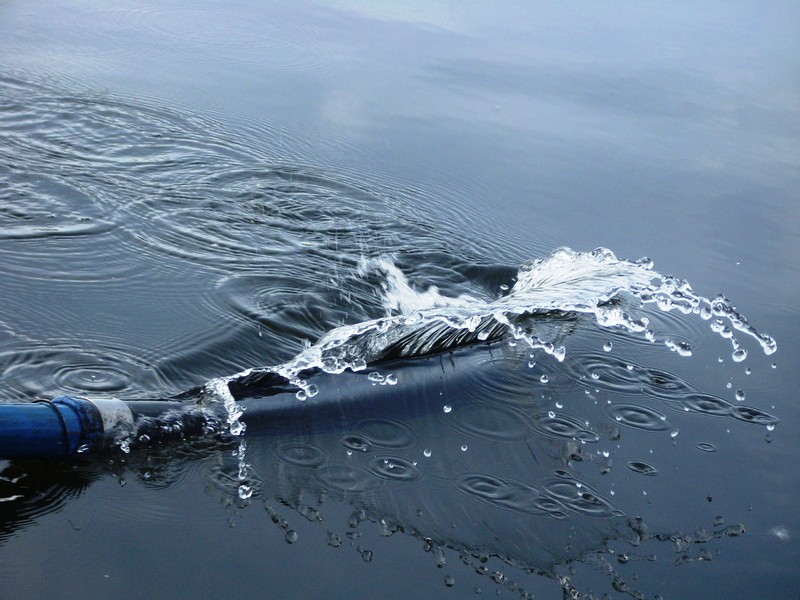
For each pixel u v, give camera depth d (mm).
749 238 6660
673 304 5617
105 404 3824
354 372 4371
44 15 9773
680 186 7402
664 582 3396
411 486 3803
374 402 4262
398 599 3178
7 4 10000
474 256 6156
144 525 3395
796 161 8070
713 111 9031
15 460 3633
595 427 4336
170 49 9234
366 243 6137
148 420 3873
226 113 7914
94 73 8359
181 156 7035
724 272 6148
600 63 10109
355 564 3332
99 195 6227
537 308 5125
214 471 3752
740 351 4957
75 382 4230
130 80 8320
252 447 3910
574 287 5367
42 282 5109
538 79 9477
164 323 4883
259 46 9586
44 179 6336
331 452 3953
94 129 7246
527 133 8172
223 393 4113
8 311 4770
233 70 8875
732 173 7723
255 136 7555
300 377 4277
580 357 4898
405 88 8898
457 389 4461
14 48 8719
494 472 3957
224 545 3342
